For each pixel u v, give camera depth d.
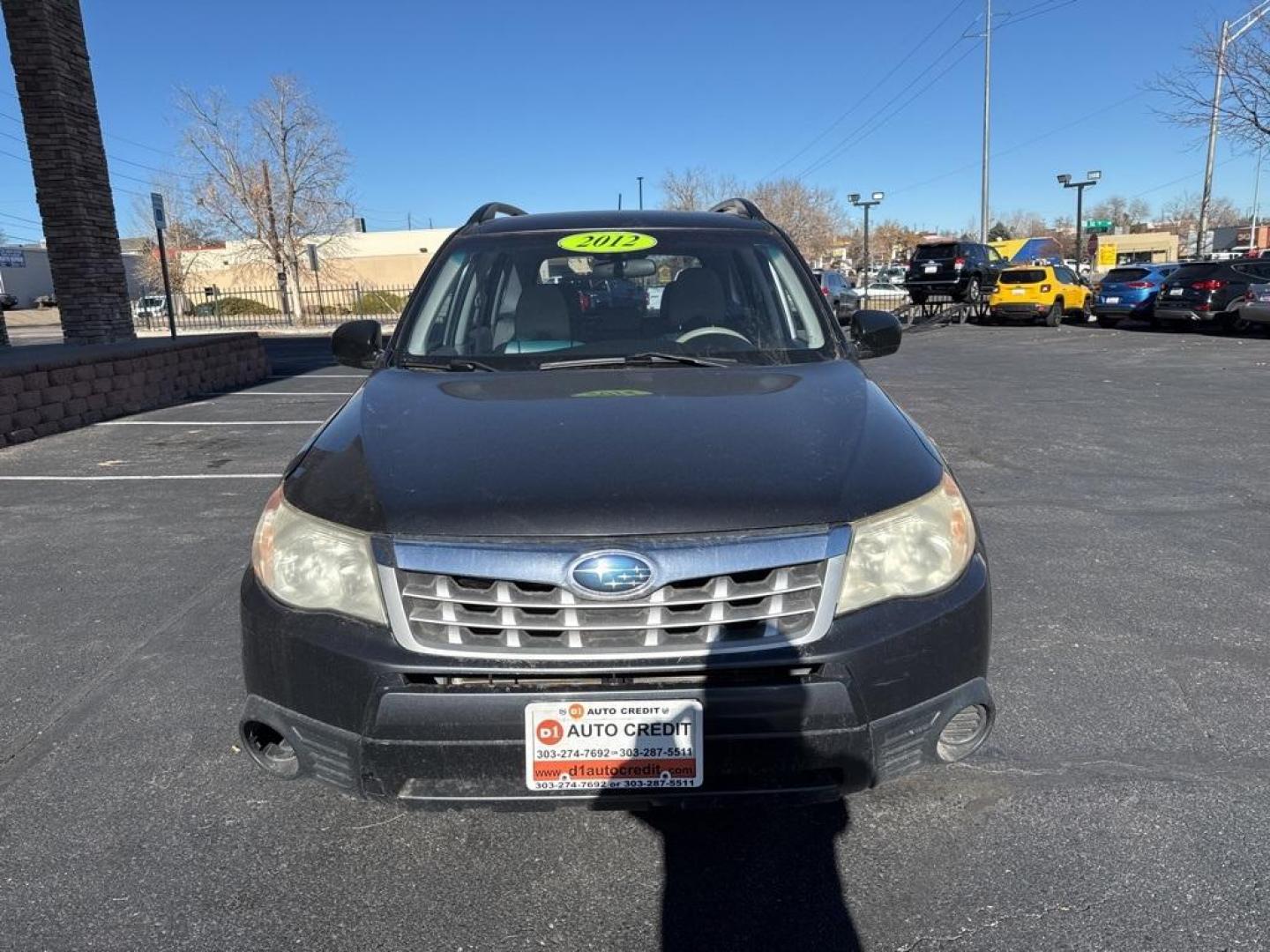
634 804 2.14
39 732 3.24
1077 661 3.68
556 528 2.10
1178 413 9.77
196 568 4.96
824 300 3.69
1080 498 6.23
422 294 3.67
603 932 2.26
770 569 2.11
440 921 2.30
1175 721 3.20
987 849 2.52
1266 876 2.38
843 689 2.10
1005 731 3.14
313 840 2.63
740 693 2.08
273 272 43.41
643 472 2.25
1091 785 2.81
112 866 2.52
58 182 14.70
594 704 2.08
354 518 2.23
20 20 13.99
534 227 3.95
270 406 10.91
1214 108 22.56
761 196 57.41
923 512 2.30
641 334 3.48
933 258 27.28
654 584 2.06
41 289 72.62
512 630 2.10
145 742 3.17
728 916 2.30
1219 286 19.97
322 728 2.19
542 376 3.09
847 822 2.66
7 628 4.16
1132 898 2.31
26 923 2.30
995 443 8.27
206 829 2.68
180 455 7.98
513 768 2.12
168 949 2.21
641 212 4.18
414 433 2.54
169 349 11.34
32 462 7.75
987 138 31.27
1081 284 26.14
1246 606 4.25
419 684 2.12
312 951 2.21
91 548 5.32
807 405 2.70
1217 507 5.98
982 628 2.30
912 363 15.52
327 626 2.20
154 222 12.92
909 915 2.29
